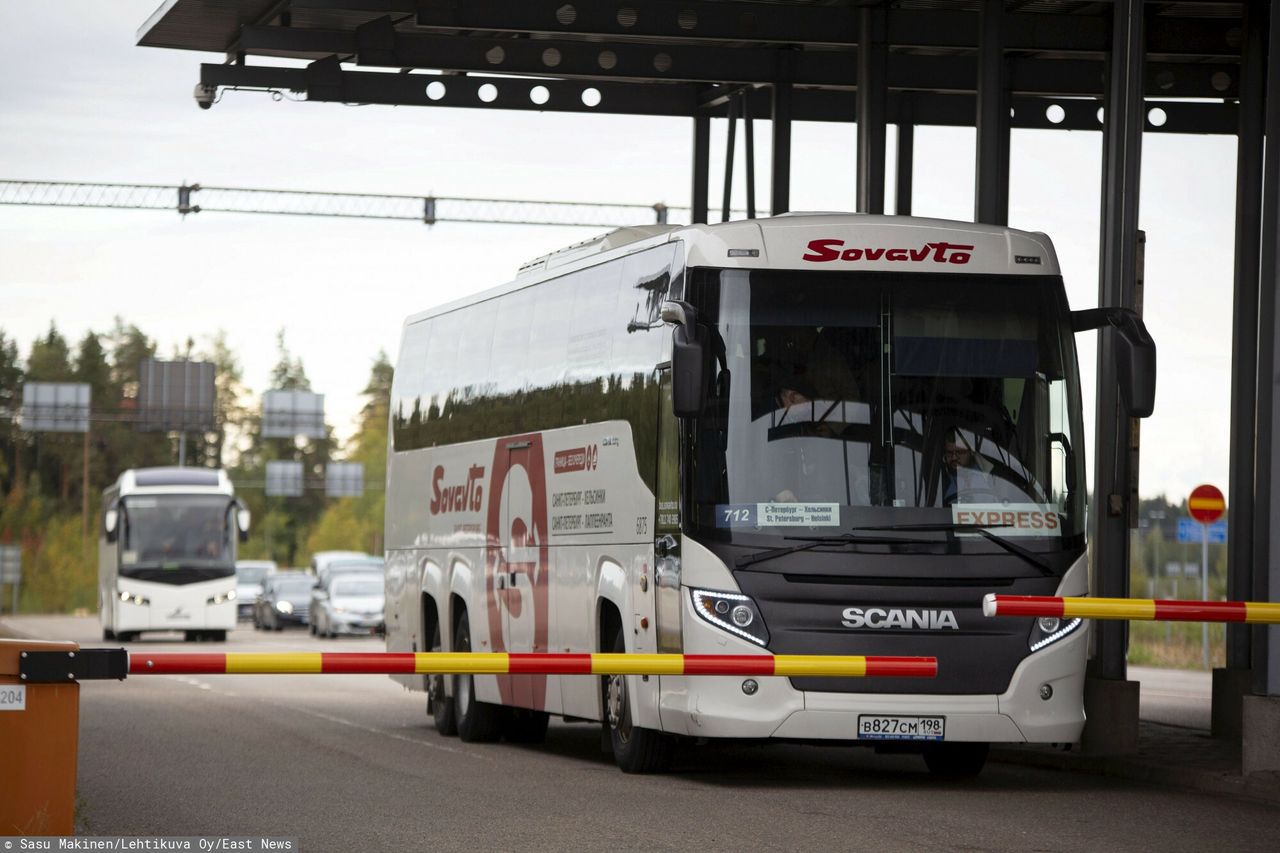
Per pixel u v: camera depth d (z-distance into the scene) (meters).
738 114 74.19
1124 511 47.53
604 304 45.41
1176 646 114.19
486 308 54.97
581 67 68.19
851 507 38.81
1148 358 39.28
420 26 61.62
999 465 39.44
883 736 38.56
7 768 25.75
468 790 39.88
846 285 39.75
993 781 42.56
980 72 55.00
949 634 38.81
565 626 46.62
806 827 33.38
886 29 62.03
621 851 30.25
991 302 40.12
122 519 139.00
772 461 38.91
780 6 62.44
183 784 41.03
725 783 41.62
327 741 53.62
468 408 55.44
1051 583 39.22
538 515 48.81
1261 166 56.16
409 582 60.56
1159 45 63.75
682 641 39.09
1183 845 31.09
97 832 32.66
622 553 42.91
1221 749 47.91
